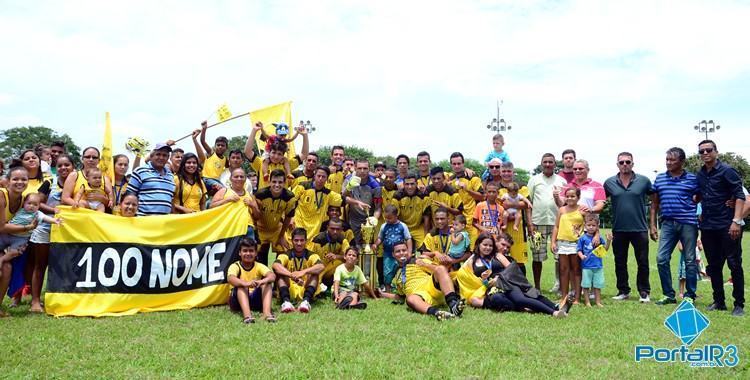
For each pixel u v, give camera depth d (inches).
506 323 294.8
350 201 430.6
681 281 410.6
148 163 364.5
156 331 266.8
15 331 265.0
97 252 323.0
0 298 301.9
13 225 302.0
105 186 344.8
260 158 458.6
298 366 211.9
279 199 383.6
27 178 307.0
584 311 333.4
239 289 307.0
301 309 325.1
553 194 406.9
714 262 346.9
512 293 331.3
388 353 231.1
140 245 330.6
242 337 255.6
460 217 386.9
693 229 359.9
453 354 231.0
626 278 388.5
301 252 357.4
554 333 271.7
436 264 367.6
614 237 388.2
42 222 322.7
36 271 323.0
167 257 335.3
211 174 443.5
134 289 323.6
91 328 272.4
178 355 224.7
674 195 362.0
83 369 206.8
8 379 193.5
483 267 356.2
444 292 321.1
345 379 197.5
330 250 391.2
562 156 442.3
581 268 367.9
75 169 364.5
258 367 210.1
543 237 419.5
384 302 370.9
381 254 424.5
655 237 386.0
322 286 376.2
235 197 362.0
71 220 322.7
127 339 250.8
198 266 342.0
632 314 322.7
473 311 332.5
